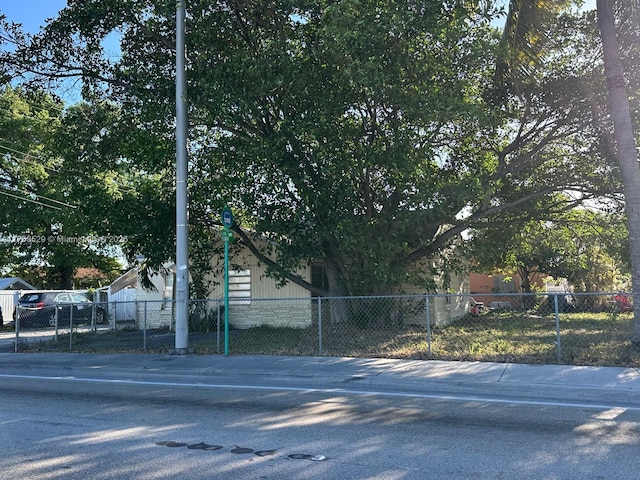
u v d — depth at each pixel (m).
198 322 19.36
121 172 23.83
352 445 6.13
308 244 14.73
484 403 8.34
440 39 13.37
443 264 18.58
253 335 17.47
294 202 14.83
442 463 5.48
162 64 15.84
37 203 29.80
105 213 16.25
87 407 8.38
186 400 8.87
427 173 14.12
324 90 13.46
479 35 14.05
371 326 17.14
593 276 27.81
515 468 5.32
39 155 29.47
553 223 21.22
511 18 13.74
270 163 13.73
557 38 15.65
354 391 9.42
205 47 14.82
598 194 16.97
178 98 13.91
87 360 13.42
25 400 9.03
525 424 7.03
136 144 16.39
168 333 19.72
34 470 5.36
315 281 20.25
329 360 12.02
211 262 20.45
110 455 5.83
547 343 13.53
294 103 13.66
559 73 15.59
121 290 29.33
